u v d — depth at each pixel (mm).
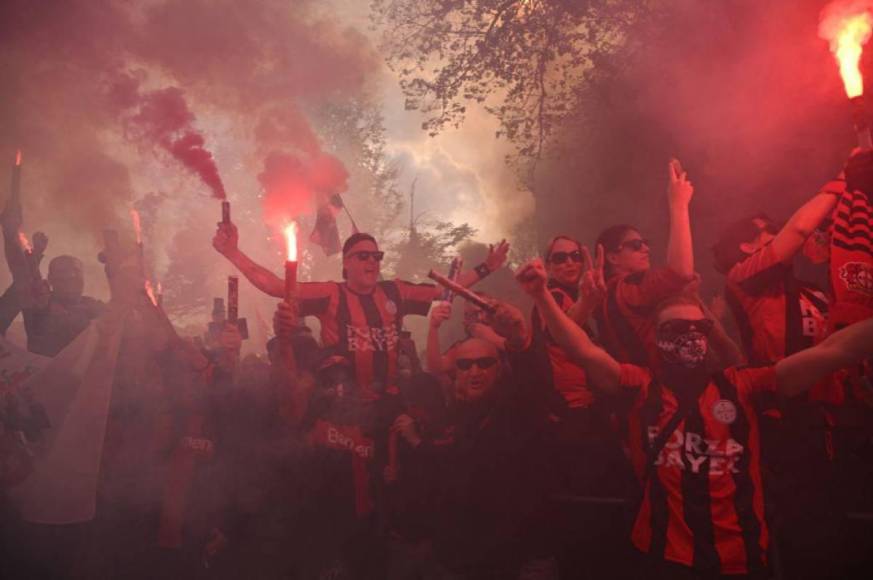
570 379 4871
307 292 5590
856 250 4273
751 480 3834
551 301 4020
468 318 6090
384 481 5316
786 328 4520
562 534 4832
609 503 4695
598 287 4398
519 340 4809
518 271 3994
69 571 5586
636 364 4680
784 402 3932
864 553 4219
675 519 3854
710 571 3779
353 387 5469
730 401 3865
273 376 5469
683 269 4473
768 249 4484
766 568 3809
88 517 5520
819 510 4254
